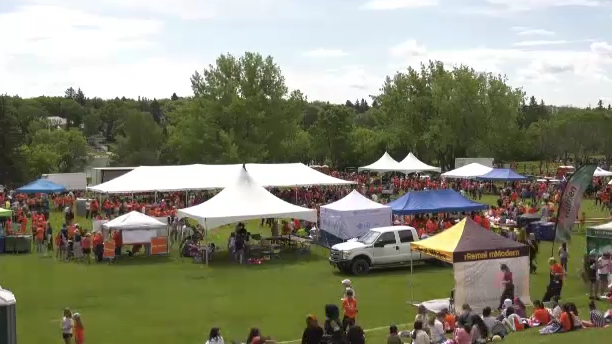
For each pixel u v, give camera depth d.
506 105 84.00
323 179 47.47
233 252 28.72
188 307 19.48
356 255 24.50
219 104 75.06
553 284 18.89
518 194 52.88
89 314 18.75
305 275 24.62
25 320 18.16
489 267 18.12
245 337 16.03
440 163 88.75
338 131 94.25
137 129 115.50
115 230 29.09
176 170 46.34
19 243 31.23
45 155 89.88
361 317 17.91
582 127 101.81
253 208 29.11
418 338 13.00
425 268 25.75
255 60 76.69
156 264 27.55
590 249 21.47
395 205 32.12
